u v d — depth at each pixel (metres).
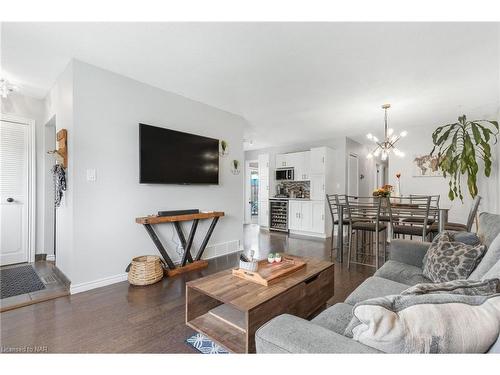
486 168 3.64
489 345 0.72
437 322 0.72
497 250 1.36
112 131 2.76
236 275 1.90
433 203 4.80
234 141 4.21
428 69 2.63
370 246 4.63
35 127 3.53
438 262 1.73
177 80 2.96
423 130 4.95
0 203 3.26
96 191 2.63
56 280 2.78
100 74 2.67
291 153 6.51
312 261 2.26
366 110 3.96
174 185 3.35
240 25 1.96
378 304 0.77
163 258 3.18
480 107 3.80
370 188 7.61
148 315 2.06
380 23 1.92
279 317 0.97
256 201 9.27
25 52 2.37
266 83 3.03
